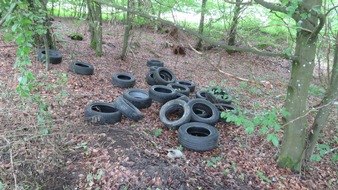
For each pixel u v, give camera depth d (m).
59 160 4.29
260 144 5.75
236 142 5.81
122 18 13.38
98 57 10.89
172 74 9.53
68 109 5.99
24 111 5.25
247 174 4.68
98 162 4.30
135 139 5.09
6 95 5.48
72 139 4.82
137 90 7.43
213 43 4.04
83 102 6.51
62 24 13.35
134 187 3.88
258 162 5.06
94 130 5.21
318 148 4.51
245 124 3.74
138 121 6.14
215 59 13.68
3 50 8.67
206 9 10.43
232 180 4.46
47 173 4.07
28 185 3.83
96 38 10.97
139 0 8.23
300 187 4.50
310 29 3.87
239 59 14.55
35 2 4.63
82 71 8.30
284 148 4.87
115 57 11.36
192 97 8.66
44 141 4.48
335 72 4.41
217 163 4.88
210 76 11.40
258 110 7.57
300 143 4.71
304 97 4.39
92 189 3.85
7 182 3.81
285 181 4.60
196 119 6.19
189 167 4.57
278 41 12.48
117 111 5.94
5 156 4.19
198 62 13.27
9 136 4.18
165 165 4.42
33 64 7.96
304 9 3.53
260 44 11.97
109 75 9.12
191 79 10.77
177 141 5.55
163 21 4.01
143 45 14.36
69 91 6.92
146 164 4.32
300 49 4.13
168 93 7.04
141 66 11.30
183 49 14.14
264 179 4.58
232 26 7.23
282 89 9.88
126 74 8.79
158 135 5.64
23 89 3.66
